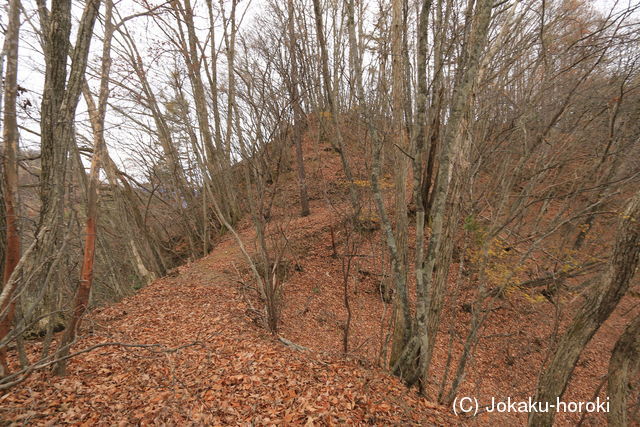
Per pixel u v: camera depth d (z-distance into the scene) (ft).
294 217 47.55
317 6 22.94
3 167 12.41
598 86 26.71
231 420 13.73
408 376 19.34
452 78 31.99
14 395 13.10
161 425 12.84
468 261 35.73
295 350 21.59
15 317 13.03
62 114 13.08
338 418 14.34
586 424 23.71
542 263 33.01
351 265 38.86
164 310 27.40
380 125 27.30
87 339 20.18
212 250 48.80
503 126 27.78
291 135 48.52
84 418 12.68
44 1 14.02
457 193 19.72
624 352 13.37
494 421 20.98
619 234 11.76
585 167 31.42
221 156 52.37
